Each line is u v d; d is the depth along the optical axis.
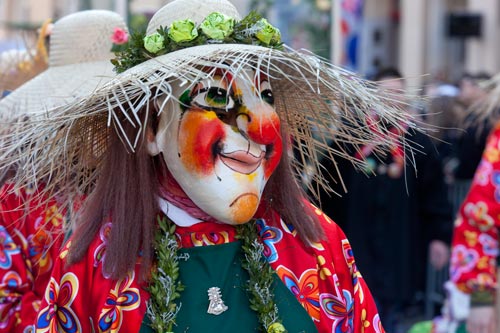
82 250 3.37
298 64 3.33
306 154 3.79
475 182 5.84
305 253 3.50
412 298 8.57
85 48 5.05
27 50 5.69
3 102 4.87
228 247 3.43
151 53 3.37
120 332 3.30
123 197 3.35
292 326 3.39
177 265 3.36
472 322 6.16
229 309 3.38
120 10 7.51
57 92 4.87
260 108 3.31
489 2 19.77
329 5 8.77
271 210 3.55
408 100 3.90
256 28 3.39
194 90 3.28
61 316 3.40
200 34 3.37
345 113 3.59
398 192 8.29
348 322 3.50
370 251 8.39
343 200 8.34
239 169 3.29
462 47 20.30
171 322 3.27
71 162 3.56
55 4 12.42
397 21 19.94
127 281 3.32
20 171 3.63
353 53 13.87
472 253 5.88
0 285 4.35
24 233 4.37
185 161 3.28
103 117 3.48
